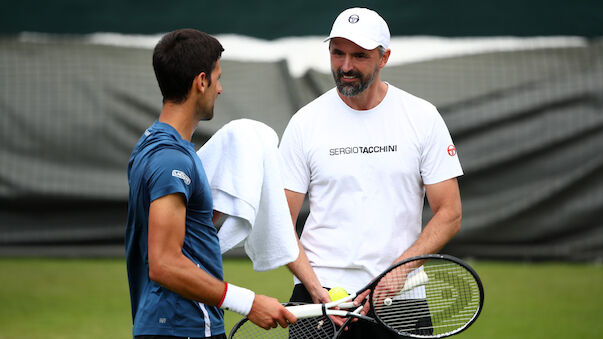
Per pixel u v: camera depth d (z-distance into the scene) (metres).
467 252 30.84
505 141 30.77
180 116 9.41
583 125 30.58
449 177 11.97
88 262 30.48
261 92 32.44
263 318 9.54
